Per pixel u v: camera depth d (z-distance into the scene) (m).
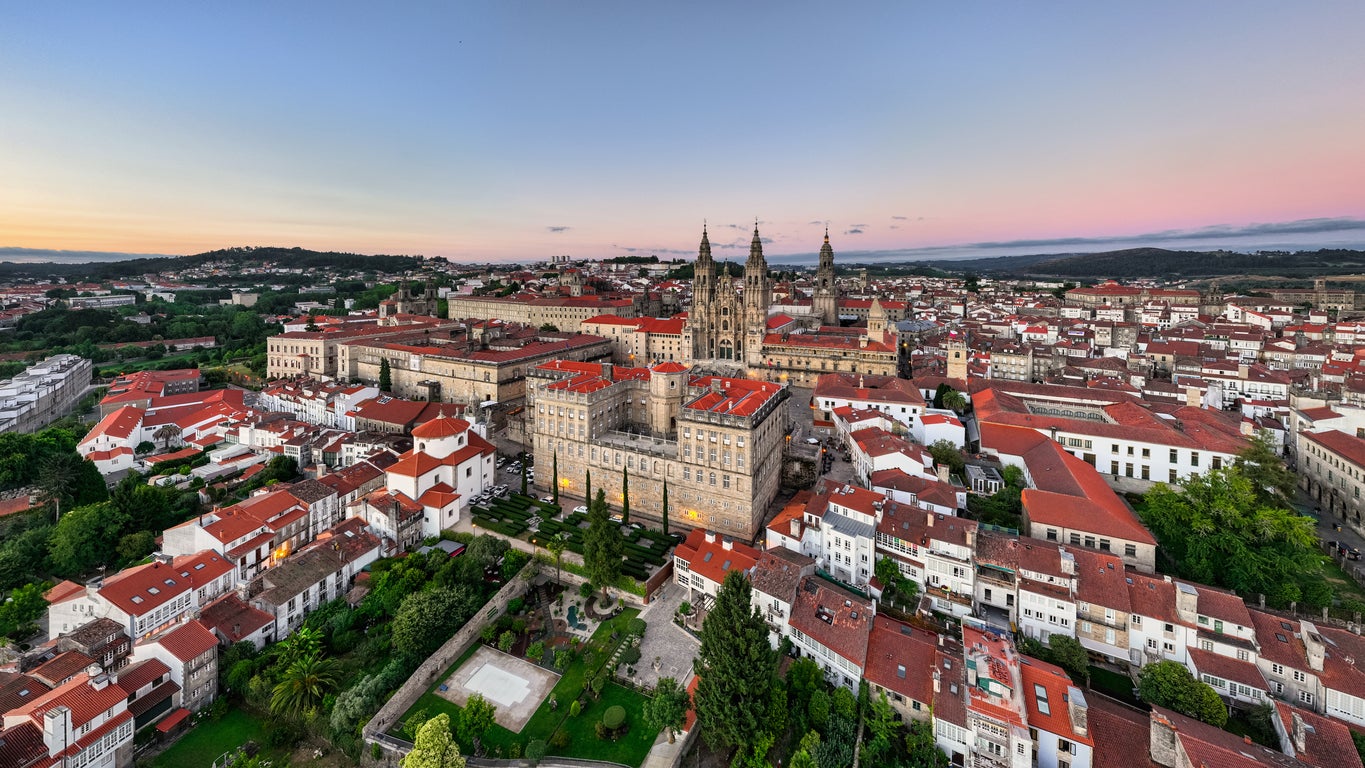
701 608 97.69
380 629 94.94
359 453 148.12
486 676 87.81
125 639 85.50
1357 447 117.94
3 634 94.81
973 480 123.56
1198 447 118.88
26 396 193.50
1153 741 63.44
